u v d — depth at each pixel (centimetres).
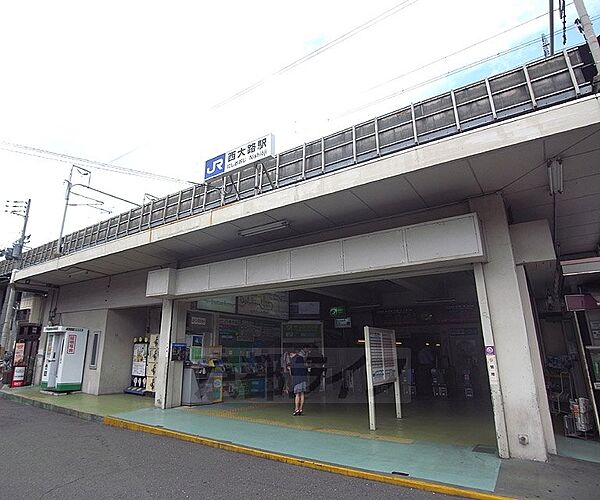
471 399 1179
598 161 528
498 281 595
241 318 1230
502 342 575
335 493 436
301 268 744
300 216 731
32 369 1486
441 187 605
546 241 612
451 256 589
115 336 1267
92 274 1262
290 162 775
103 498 414
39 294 1560
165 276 977
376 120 668
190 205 934
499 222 614
